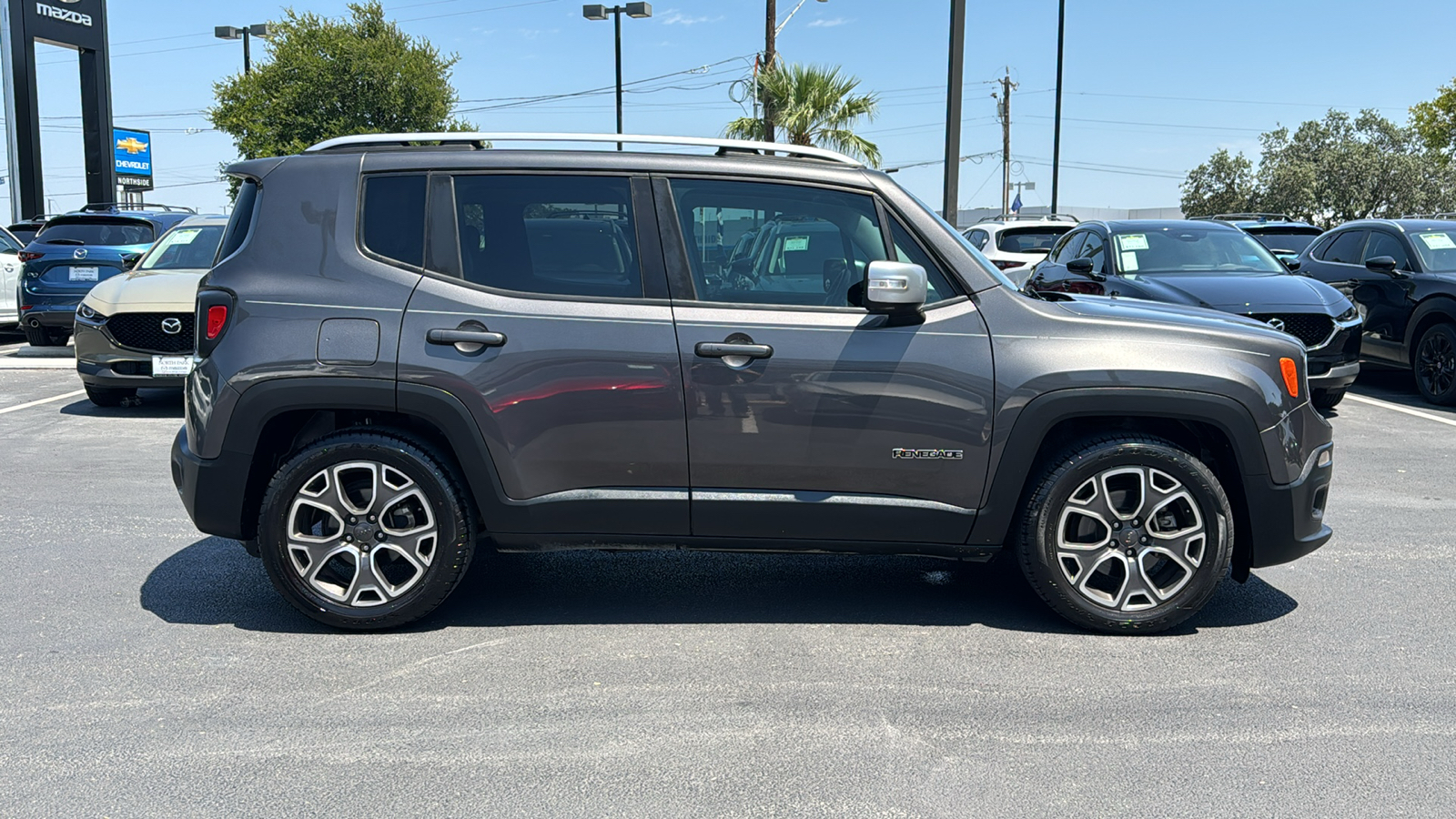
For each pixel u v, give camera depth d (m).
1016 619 4.41
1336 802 2.95
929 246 4.13
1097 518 4.14
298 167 4.21
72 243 13.44
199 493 4.11
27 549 5.31
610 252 4.10
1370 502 6.48
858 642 4.14
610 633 4.22
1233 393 4.03
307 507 4.13
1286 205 56.41
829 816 2.86
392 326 4.02
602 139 4.17
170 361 8.93
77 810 2.87
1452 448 8.23
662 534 4.16
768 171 4.15
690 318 4.04
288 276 4.09
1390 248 11.22
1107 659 3.98
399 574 4.40
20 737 3.29
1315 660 3.98
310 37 35.09
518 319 4.03
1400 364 10.77
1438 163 55.12
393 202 4.14
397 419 4.20
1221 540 4.11
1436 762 3.19
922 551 4.22
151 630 4.22
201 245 10.42
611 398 4.02
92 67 24.55
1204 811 2.90
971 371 4.04
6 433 8.45
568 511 4.09
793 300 4.10
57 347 14.30
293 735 3.31
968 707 3.55
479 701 3.58
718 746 3.26
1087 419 4.30
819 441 4.05
